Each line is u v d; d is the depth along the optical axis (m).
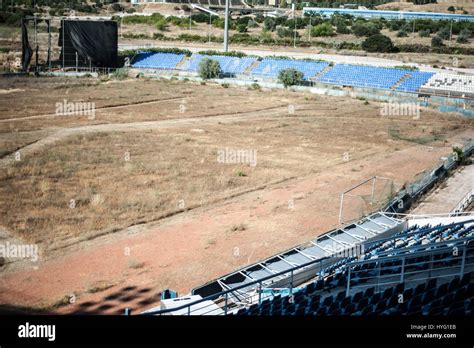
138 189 40.50
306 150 55.06
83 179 41.97
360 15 170.25
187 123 65.25
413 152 55.66
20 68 96.38
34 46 113.06
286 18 160.38
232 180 44.16
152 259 29.11
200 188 41.59
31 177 41.56
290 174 46.62
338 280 23.09
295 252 28.16
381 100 85.12
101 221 34.03
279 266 26.58
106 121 63.84
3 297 24.23
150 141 55.38
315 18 152.88
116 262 28.56
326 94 89.44
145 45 123.88
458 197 41.19
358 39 132.50
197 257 29.50
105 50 100.19
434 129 66.62
